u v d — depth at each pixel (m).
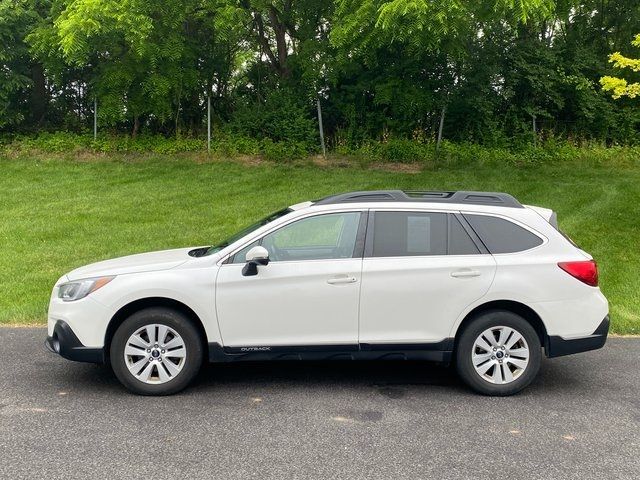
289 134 17.00
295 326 5.08
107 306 4.97
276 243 5.24
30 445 4.08
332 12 16.25
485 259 5.16
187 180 14.64
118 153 16.78
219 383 5.42
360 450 4.06
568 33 19.02
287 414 4.69
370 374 5.73
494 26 16.69
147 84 15.83
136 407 4.79
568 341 5.14
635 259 9.78
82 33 13.92
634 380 5.62
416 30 12.52
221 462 3.86
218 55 17.80
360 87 16.94
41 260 9.58
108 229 11.21
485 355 5.15
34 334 6.82
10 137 17.38
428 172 15.55
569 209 12.38
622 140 18.88
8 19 15.57
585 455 4.04
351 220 5.30
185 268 5.09
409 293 5.09
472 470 3.80
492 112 17.55
